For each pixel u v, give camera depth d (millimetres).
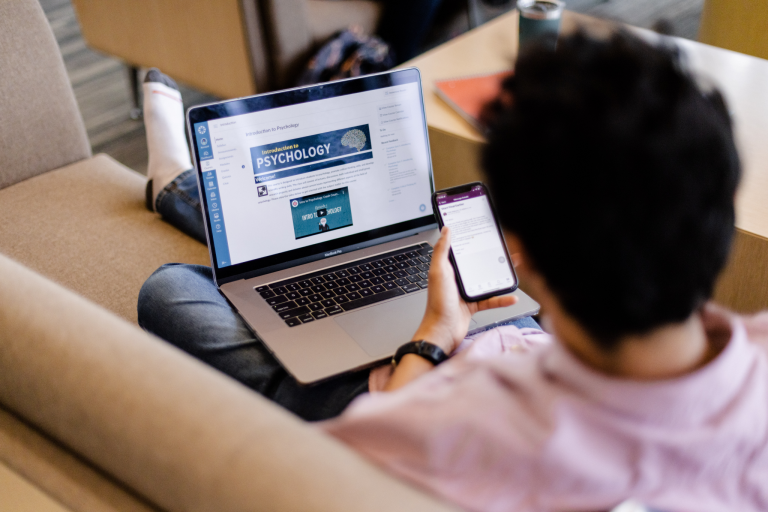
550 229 457
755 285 1184
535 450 470
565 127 439
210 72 2375
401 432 500
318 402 907
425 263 1101
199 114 995
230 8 2143
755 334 591
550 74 464
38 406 653
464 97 1561
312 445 513
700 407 478
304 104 1055
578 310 473
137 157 2477
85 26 2625
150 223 1397
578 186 437
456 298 857
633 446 478
